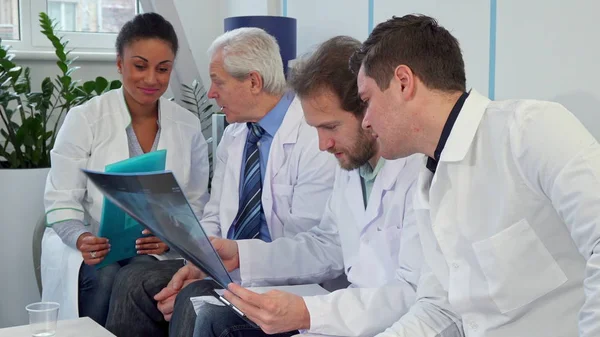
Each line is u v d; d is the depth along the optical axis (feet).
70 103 11.06
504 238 4.23
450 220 4.46
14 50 12.21
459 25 8.17
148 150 8.92
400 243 5.67
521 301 4.30
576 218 3.73
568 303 4.27
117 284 7.52
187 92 12.94
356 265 6.10
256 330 5.82
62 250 8.46
